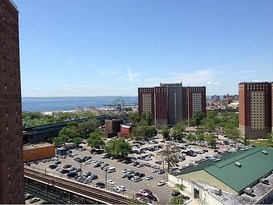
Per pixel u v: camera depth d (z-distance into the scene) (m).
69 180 119.44
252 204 88.19
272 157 136.00
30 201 112.88
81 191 110.38
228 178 103.19
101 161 161.00
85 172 138.50
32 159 165.12
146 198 103.25
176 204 92.25
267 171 119.00
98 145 190.12
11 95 72.25
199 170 109.38
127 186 118.19
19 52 81.19
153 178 129.12
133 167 148.88
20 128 80.25
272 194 101.94
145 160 163.50
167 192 110.50
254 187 103.69
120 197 100.69
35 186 130.38
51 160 165.75
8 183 67.44
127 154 168.38
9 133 69.69
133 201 93.50
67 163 158.62
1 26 65.75
